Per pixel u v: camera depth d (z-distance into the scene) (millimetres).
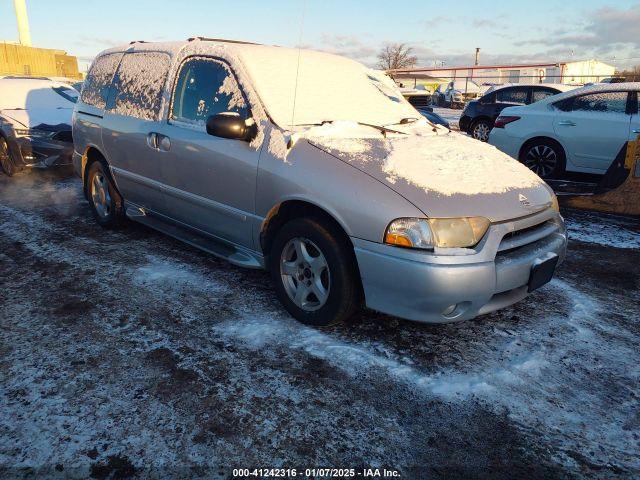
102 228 5016
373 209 2590
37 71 26156
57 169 7641
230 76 3459
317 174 2816
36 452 2018
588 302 3492
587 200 5656
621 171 5449
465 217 2543
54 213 5574
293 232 2961
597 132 6512
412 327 3068
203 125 3547
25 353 2709
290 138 2994
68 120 7391
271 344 2850
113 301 3352
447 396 2430
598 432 2215
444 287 2473
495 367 2678
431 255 2484
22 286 3576
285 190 2928
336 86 3764
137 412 2262
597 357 2797
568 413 2332
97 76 4949
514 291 2777
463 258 2502
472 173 2896
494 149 3566
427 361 2717
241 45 3617
